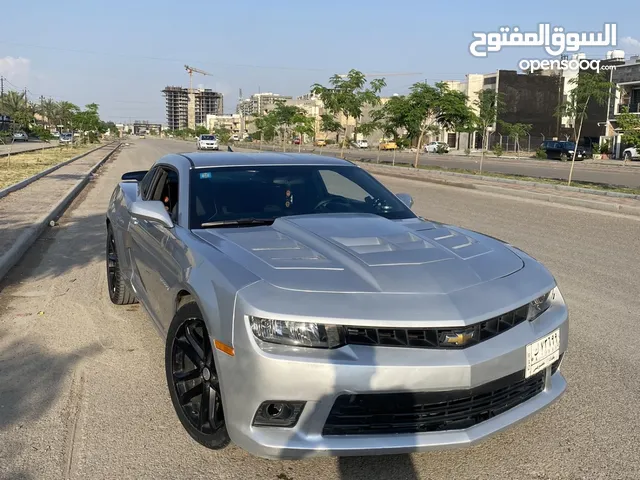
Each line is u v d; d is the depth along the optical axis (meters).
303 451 2.47
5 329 4.74
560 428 3.24
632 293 5.95
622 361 4.20
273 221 3.68
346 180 4.34
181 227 3.61
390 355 2.47
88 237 8.77
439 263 2.96
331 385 2.43
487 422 2.67
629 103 46.34
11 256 6.86
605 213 12.16
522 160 43.03
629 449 3.03
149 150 51.03
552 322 2.96
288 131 60.00
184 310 3.04
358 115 33.66
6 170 21.11
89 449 2.99
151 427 3.22
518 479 2.76
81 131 64.62
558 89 64.44
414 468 2.85
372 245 3.15
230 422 2.62
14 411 3.38
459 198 15.02
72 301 5.52
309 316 2.48
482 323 2.63
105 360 4.12
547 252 7.94
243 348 2.53
